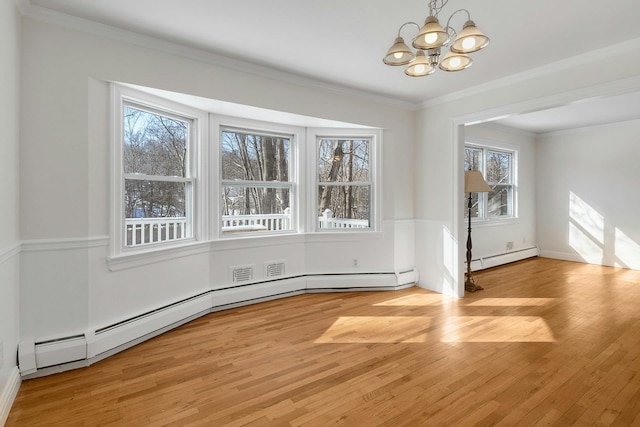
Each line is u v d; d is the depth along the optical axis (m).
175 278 3.07
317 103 3.69
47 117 2.26
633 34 2.61
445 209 4.12
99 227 2.49
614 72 2.78
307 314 3.38
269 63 3.18
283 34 2.63
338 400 1.92
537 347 2.61
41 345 2.20
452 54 1.88
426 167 4.37
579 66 2.98
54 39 2.29
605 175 5.70
